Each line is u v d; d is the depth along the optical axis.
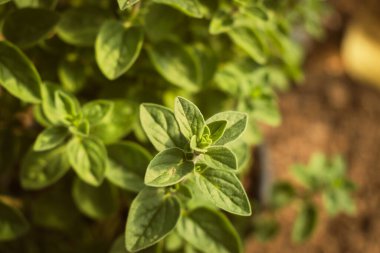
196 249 0.24
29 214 0.26
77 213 0.26
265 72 0.26
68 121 0.21
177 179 0.18
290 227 0.38
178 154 0.19
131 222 0.20
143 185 0.22
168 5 0.23
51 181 0.23
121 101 0.23
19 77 0.21
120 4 0.19
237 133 0.19
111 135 0.22
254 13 0.23
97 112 0.22
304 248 0.38
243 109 0.24
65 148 0.22
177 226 0.21
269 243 0.38
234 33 0.23
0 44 0.21
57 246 0.27
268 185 0.30
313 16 0.30
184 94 0.26
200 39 0.26
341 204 0.28
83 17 0.23
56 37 0.24
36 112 0.22
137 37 0.22
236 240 0.21
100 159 0.21
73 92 0.24
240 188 0.19
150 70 0.25
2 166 0.24
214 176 0.19
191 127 0.19
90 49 0.24
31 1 0.22
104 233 0.27
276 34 0.25
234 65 0.26
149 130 0.19
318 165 0.28
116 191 0.24
